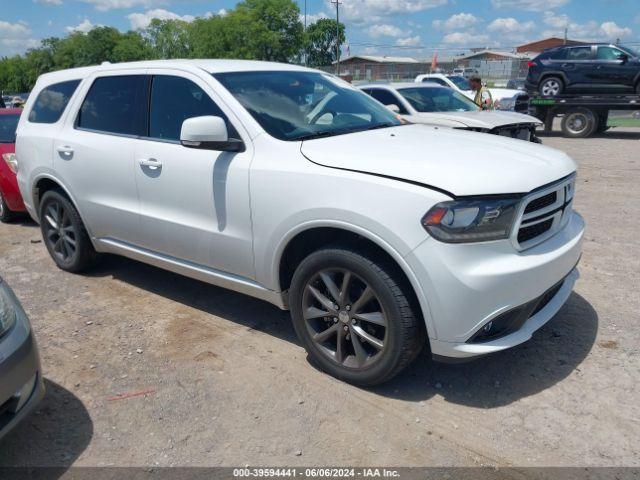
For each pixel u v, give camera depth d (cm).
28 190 530
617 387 320
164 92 410
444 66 6731
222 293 474
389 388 329
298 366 355
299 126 367
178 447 286
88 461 279
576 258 337
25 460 280
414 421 298
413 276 284
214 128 339
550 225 323
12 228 719
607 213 692
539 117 1688
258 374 347
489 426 292
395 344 300
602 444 276
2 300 276
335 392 326
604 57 1560
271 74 414
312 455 276
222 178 358
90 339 400
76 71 501
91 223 472
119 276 520
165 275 520
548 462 266
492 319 284
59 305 460
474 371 342
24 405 271
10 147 724
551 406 306
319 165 319
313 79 436
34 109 530
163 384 340
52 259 575
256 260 353
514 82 3575
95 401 326
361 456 274
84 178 461
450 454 273
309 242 344
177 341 392
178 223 392
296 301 342
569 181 334
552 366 344
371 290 304
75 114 479
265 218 338
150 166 402
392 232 285
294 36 6122
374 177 298
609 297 438
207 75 387
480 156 314
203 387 335
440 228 277
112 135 440
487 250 282
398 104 911
